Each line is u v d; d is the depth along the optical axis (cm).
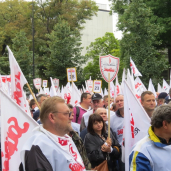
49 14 4088
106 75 593
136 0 2239
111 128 600
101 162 508
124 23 2272
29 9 4081
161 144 302
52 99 282
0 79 752
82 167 292
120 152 552
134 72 1050
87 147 511
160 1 2858
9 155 390
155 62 2280
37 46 4028
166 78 3775
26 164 258
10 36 4022
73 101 983
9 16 4159
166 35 2923
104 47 4000
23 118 398
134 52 2277
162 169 295
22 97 526
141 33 2259
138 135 481
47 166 253
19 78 525
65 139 283
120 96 616
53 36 3152
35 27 4062
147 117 482
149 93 527
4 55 4059
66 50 3062
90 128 521
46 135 271
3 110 395
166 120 301
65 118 278
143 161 295
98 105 651
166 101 717
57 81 1423
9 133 393
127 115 489
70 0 4184
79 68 3238
